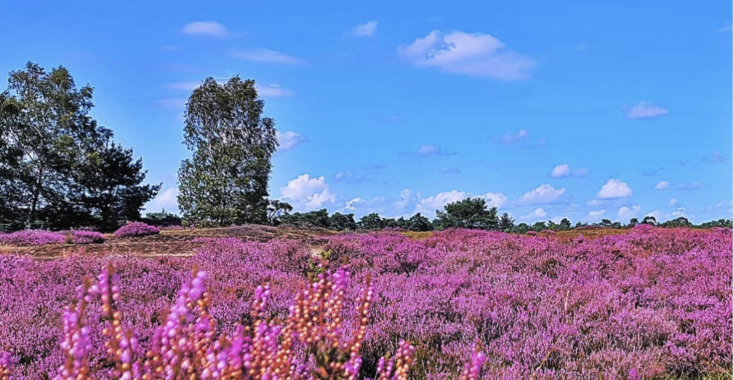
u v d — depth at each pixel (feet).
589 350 18.90
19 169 121.49
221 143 119.55
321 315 12.45
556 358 17.93
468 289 25.73
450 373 16.24
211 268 29.91
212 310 19.56
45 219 125.90
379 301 22.20
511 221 110.32
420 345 18.51
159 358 9.63
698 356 17.79
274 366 10.71
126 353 9.14
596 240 46.29
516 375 16.10
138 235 65.51
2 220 121.19
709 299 22.94
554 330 19.49
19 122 124.36
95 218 130.52
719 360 17.42
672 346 18.24
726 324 19.66
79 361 9.11
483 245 39.96
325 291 12.70
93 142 133.90
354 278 28.58
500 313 21.29
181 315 9.66
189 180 114.32
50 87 130.72
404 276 29.25
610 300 22.91
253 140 124.57
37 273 27.89
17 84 129.08
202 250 39.47
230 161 115.44
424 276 28.73
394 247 40.55
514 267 32.09
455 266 33.22
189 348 9.75
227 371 9.65
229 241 49.80
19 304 22.89
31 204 124.88
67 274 27.81
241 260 35.86
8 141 123.65
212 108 120.37
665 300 23.40
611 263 32.40
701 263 31.48
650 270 29.63
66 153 125.59
